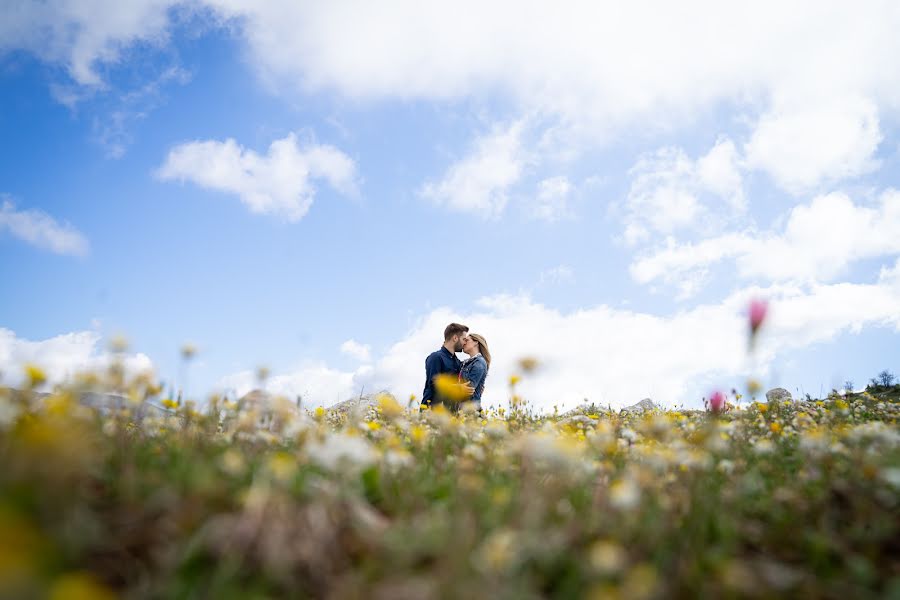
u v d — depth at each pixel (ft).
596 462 11.39
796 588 6.52
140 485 7.18
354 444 7.91
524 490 8.04
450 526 6.61
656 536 7.22
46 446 5.81
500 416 21.54
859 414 23.40
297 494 6.86
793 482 10.58
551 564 6.37
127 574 5.50
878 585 6.63
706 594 6.08
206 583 5.47
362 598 5.41
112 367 10.32
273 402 11.81
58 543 5.31
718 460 12.19
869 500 8.71
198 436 10.67
